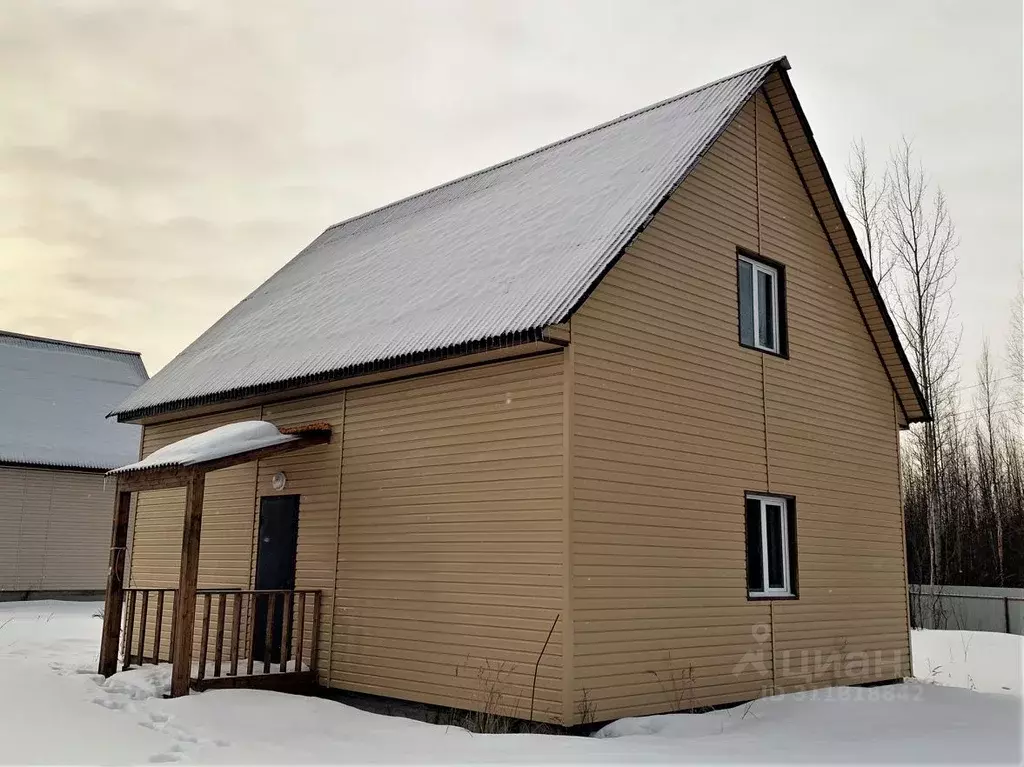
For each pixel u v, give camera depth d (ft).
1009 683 42.34
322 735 25.50
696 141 33.86
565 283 27.94
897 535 42.14
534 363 28.78
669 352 31.58
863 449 41.04
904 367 42.83
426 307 33.22
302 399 37.52
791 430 36.83
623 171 35.35
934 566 81.66
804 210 40.22
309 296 45.14
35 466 73.87
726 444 33.42
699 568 31.17
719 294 34.47
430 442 31.68
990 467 108.58
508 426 29.19
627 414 29.40
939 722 30.32
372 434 33.99
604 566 27.66
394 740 24.77
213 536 41.32
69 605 70.85
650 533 29.48
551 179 40.55
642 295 30.83
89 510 77.10
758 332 36.65
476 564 29.32
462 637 29.27
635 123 42.01
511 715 27.32
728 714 29.99
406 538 31.83
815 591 36.47
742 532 33.40
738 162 36.78
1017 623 71.61
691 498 31.37
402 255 42.63
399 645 31.27
